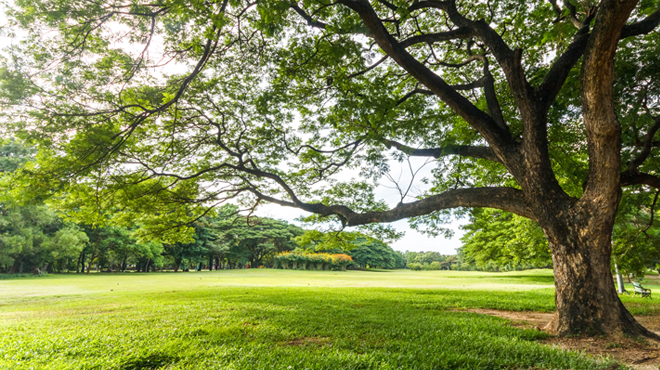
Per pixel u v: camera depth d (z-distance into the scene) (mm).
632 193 11641
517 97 7871
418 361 5211
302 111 13070
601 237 6773
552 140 11625
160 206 14328
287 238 77375
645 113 8336
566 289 7039
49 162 10164
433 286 25797
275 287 22484
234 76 12367
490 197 8539
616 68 8367
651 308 11461
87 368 5031
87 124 9773
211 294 16594
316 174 15539
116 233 51469
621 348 5934
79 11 7910
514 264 32625
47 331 7668
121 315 10023
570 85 8883
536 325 8375
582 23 8133
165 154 13406
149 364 5258
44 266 48062
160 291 19125
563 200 7316
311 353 5668
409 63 8266
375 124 9664
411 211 9844
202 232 64062
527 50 11328
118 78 9727
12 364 5164
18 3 7730
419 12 11555
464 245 37719
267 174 13320
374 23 7855
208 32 7723
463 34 8812
